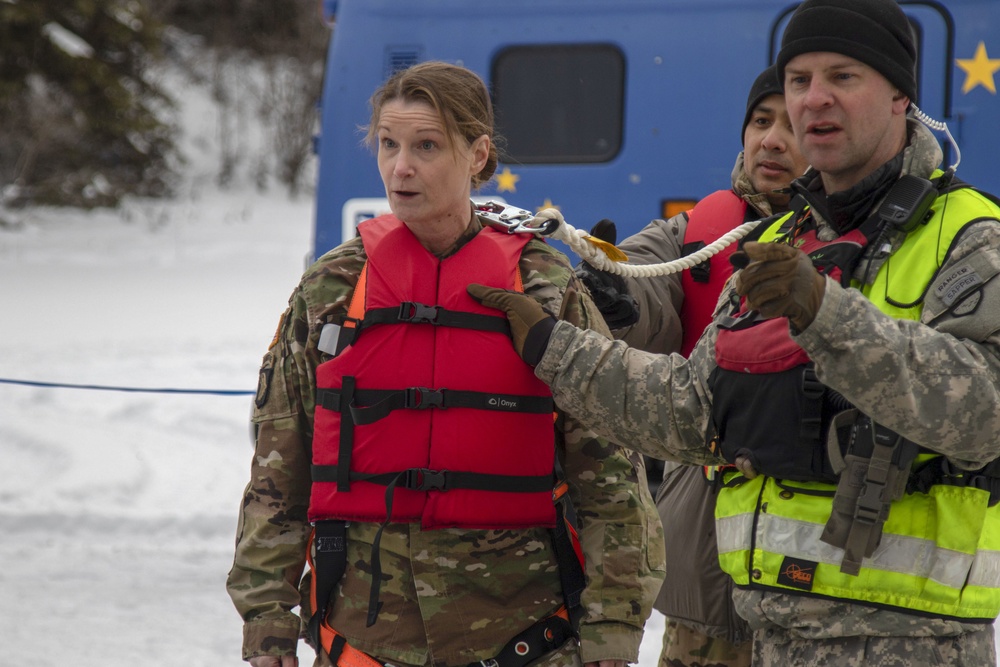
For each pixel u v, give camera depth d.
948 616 3.95
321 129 12.68
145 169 56.59
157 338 25.75
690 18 12.02
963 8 11.41
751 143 5.81
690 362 4.36
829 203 4.25
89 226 50.28
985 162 11.41
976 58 11.40
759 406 4.07
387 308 4.43
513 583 4.45
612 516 4.57
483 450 4.36
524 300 4.39
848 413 3.93
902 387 3.66
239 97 65.44
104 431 14.48
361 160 12.53
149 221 51.56
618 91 12.20
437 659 4.36
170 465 13.58
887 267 4.07
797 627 4.09
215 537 11.59
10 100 51.41
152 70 62.72
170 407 16.23
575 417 4.42
